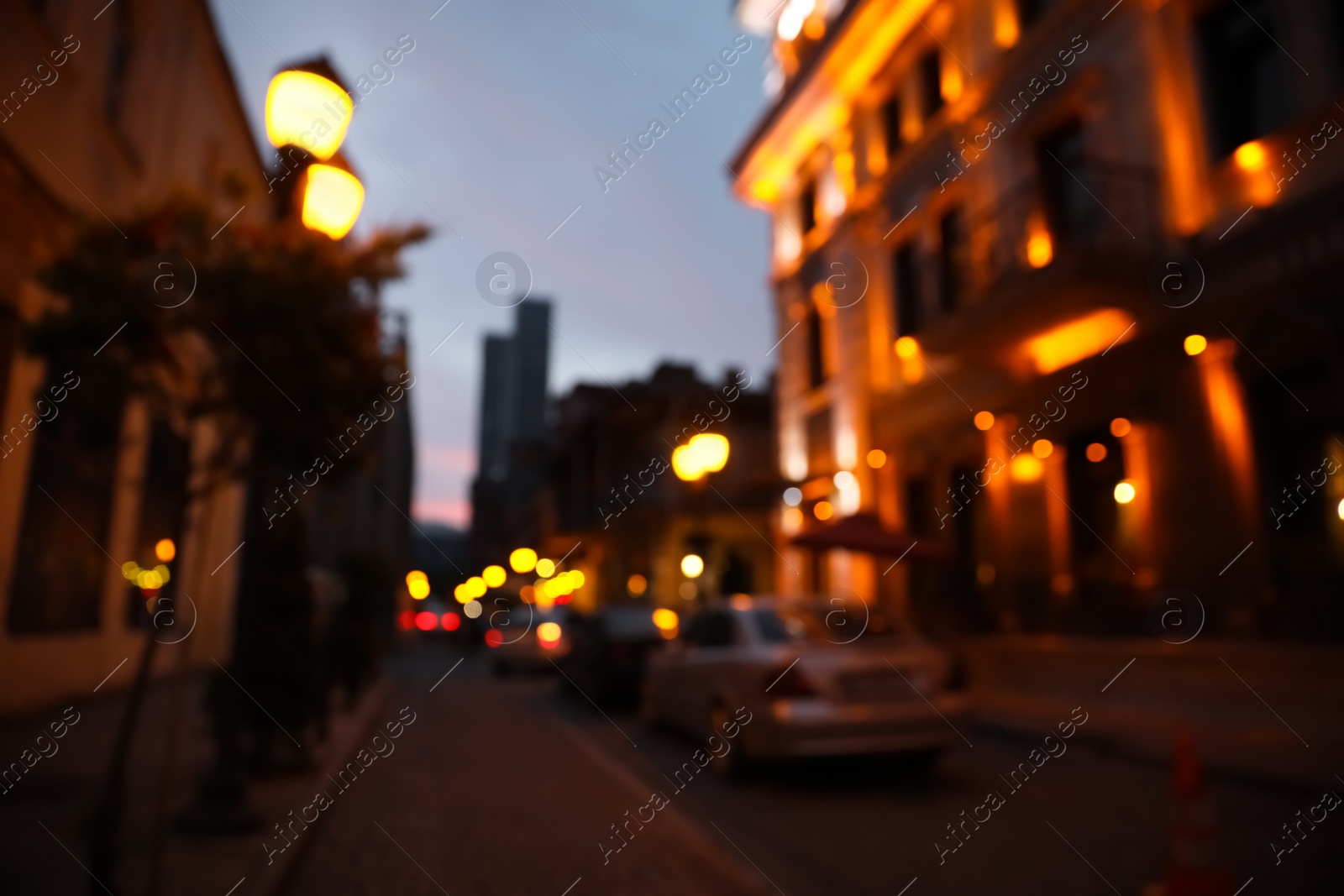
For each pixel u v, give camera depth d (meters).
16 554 8.34
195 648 14.61
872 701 6.61
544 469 42.34
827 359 18.02
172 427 5.41
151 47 10.98
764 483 16.78
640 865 4.59
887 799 6.26
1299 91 8.76
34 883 3.85
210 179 14.03
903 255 15.94
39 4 7.93
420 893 4.16
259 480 5.43
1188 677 9.26
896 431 15.50
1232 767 6.60
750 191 21.19
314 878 4.38
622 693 11.91
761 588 23.92
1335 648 7.89
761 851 4.94
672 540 24.06
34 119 7.79
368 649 11.05
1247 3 9.55
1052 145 12.34
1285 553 8.62
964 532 13.87
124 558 11.30
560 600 30.55
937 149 14.58
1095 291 10.07
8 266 7.44
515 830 5.34
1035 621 11.88
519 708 12.57
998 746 8.46
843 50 16.86
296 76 4.06
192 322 4.59
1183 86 10.13
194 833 4.86
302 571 7.03
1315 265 8.38
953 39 14.64
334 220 4.20
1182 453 9.70
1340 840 4.89
